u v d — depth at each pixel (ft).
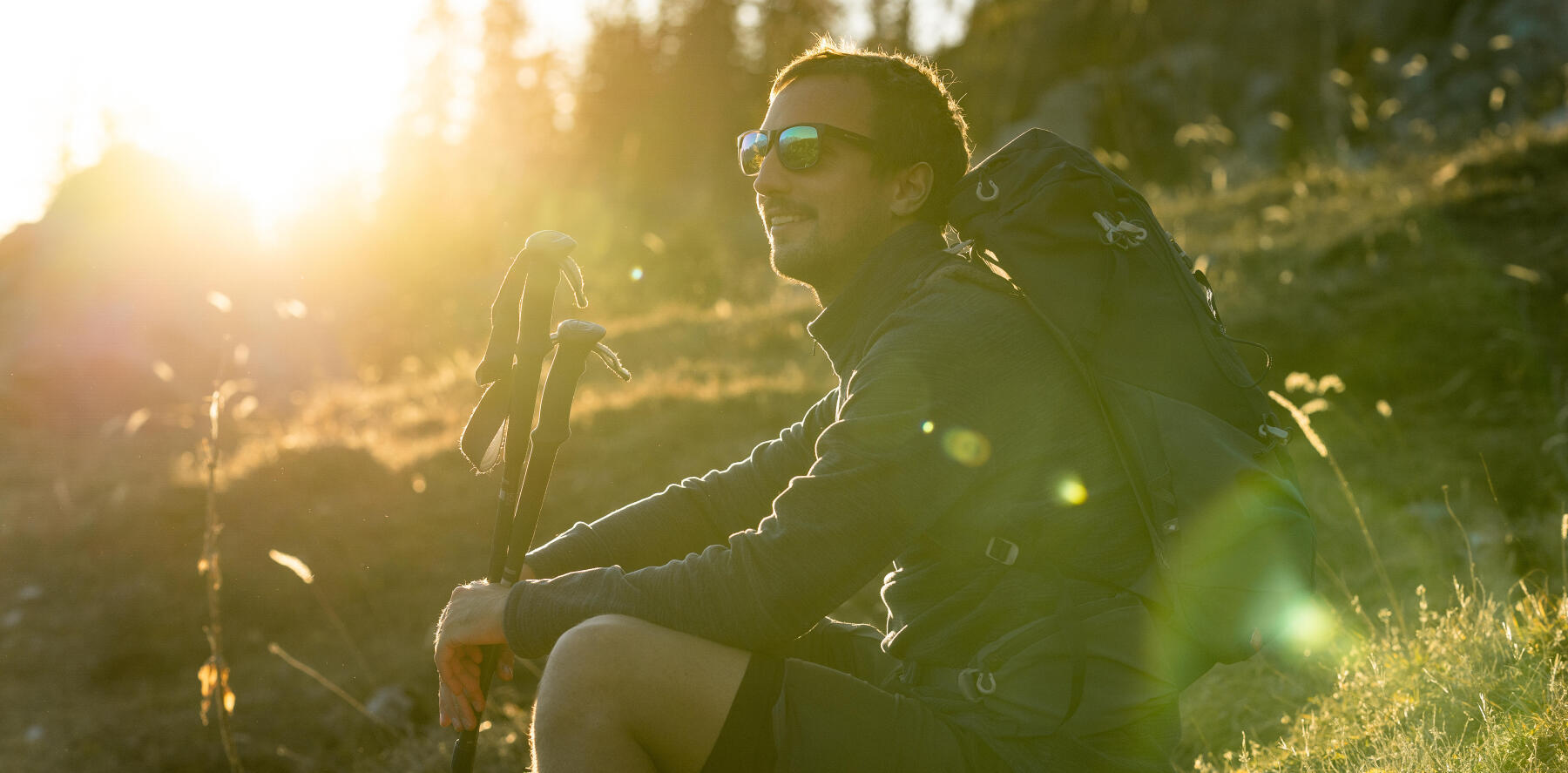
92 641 23.52
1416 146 47.62
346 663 21.12
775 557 5.86
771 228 7.22
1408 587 14.89
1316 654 12.11
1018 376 6.02
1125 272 6.21
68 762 19.13
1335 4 95.40
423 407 37.88
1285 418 22.09
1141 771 6.03
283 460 29.27
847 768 5.88
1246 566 5.87
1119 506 6.06
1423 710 8.97
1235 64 97.30
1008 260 6.26
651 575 6.11
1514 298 24.48
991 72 113.39
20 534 28.66
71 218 56.44
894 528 5.87
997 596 6.13
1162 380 6.13
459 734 6.82
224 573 24.75
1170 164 92.58
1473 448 19.84
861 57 7.06
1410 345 23.80
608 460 26.48
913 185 6.98
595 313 53.57
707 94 134.00
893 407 5.94
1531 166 30.53
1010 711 5.92
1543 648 9.40
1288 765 9.29
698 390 29.55
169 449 40.83
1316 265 28.73
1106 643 5.91
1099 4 110.32
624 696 5.82
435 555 24.59
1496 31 80.69
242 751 18.40
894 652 6.49
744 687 5.88
